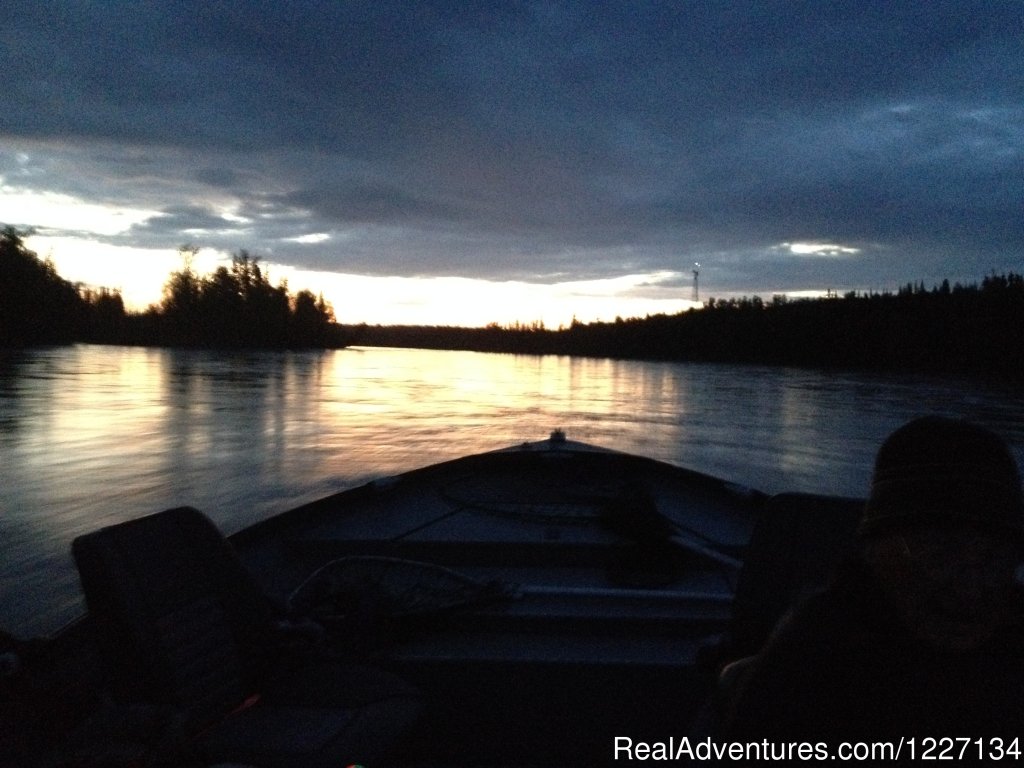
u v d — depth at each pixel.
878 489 1.21
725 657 2.70
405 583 3.61
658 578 4.02
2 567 7.89
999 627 1.24
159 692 2.39
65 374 40.72
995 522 1.12
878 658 1.16
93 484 13.02
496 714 3.16
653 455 20.19
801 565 2.70
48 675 2.54
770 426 27.48
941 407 34.50
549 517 4.74
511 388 45.97
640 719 3.14
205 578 2.73
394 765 3.14
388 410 30.11
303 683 2.81
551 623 3.44
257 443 19.11
